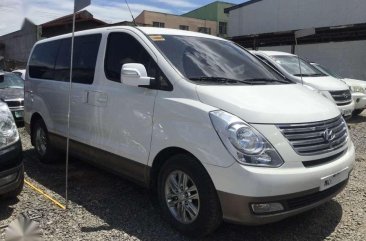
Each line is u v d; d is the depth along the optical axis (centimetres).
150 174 431
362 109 1188
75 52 569
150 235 402
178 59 439
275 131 359
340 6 2492
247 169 343
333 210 465
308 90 467
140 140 436
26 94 689
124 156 460
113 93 474
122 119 459
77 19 1908
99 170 612
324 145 382
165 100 410
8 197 473
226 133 355
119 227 418
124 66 426
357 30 2181
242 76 458
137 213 454
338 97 1023
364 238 400
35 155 707
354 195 511
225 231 412
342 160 399
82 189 530
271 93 412
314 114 390
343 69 2450
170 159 404
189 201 393
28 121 682
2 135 430
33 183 554
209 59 464
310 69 1132
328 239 399
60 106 581
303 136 370
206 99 384
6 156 425
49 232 405
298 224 430
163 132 407
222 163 353
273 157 352
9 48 2655
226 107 372
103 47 513
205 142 366
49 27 2078
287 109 380
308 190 364
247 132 353
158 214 451
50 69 626
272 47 2762
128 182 556
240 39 2622
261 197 343
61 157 645
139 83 420
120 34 498
